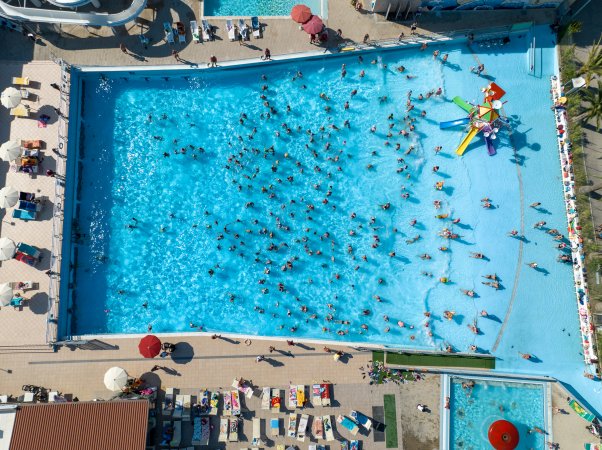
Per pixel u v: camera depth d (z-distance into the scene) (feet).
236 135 82.53
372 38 81.76
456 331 77.15
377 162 82.28
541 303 77.20
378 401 73.56
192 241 81.00
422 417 72.95
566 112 79.82
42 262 75.87
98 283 79.20
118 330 78.13
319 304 79.10
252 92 82.94
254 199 81.82
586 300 75.00
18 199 74.02
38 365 73.72
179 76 82.64
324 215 81.41
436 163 82.07
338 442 72.13
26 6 81.46
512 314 77.10
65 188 77.61
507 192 80.53
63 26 81.25
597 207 77.05
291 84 82.89
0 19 79.00
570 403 71.51
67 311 77.05
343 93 82.84
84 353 74.49
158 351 70.90
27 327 74.38
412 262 79.92
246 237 81.00
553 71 81.92
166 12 81.87
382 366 74.79
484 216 80.12
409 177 81.82
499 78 82.38
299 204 81.61
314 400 72.74
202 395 72.84
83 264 79.36
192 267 80.38
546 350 75.56
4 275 75.15
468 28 81.71
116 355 74.54
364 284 79.61
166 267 80.33
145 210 81.56
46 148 78.64
